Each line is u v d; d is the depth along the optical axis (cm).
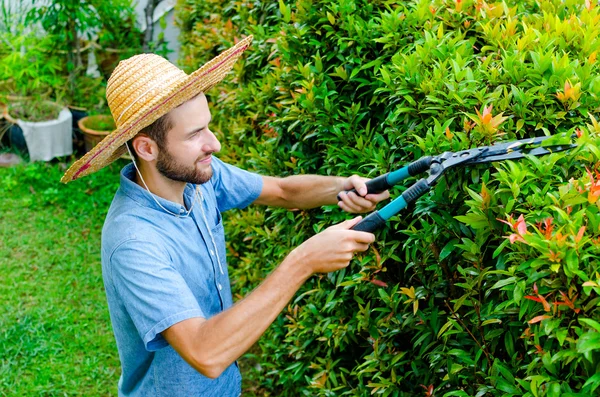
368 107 241
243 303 162
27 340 352
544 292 145
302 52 266
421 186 167
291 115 255
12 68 575
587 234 145
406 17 232
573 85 189
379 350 213
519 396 157
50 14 579
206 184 207
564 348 145
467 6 234
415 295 193
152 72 176
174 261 183
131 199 182
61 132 559
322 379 247
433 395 196
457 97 187
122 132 165
